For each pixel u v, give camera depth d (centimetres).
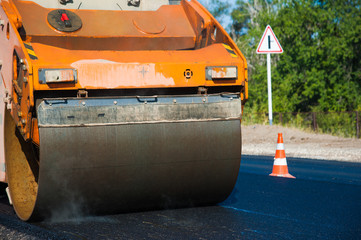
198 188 553
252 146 1570
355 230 482
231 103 541
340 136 1962
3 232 486
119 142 498
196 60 549
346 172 927
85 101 486
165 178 530
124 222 519
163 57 546
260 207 602
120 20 637
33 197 576
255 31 3105
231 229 488
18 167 582
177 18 671
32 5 606
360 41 2797
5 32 553
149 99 510
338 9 2833
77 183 494
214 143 536
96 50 577
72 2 657
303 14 2823
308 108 2908
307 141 1700
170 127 517
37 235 463
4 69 556
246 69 561
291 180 840
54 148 474
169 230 483
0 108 578
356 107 2753
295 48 2845
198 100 529
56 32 590
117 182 510
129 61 526
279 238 452
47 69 484
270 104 1477
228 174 553
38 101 482
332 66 2792
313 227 496
